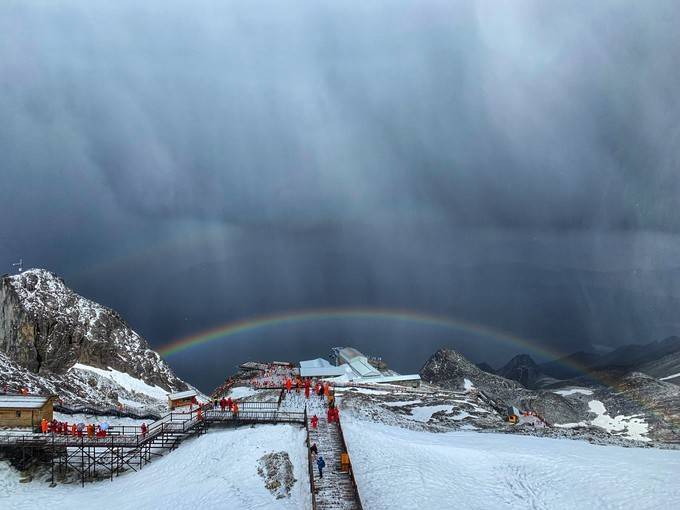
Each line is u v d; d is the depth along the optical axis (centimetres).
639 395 12162
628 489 4541
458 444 5953
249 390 10625
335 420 6034
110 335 11900
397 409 8881
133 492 4922
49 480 5278
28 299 11156
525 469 5075
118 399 9931
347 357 16175
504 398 13300
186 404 8831
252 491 4591
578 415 11331
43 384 8675
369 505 4262
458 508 4331
